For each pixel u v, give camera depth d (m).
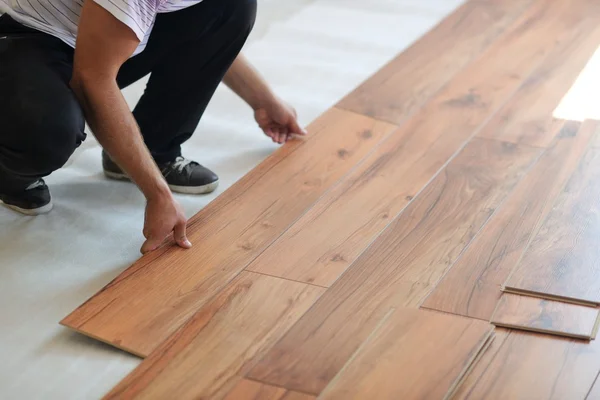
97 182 2.44
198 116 2.36
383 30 3.48
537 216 2.17
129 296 1.91
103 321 1.83
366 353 1.69
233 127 2.76
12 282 2.00
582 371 1.66
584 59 3.11
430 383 1.61
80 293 1.96
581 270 1.94
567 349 1.72
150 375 1.67
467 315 1.81
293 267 2.00
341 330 1.78
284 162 2.47
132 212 2.29
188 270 1.99
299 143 2.58
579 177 2.34
